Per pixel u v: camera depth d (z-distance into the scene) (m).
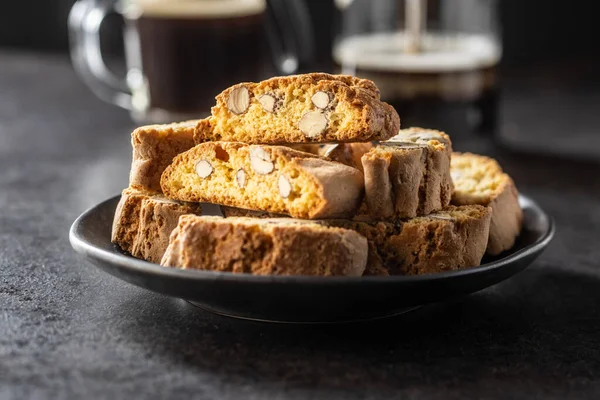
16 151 0.79
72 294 0.51
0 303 0.50
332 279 0.44
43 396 0.42
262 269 0.45
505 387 0.43
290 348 0.45
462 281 0.45
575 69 1.13
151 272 0.44
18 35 1.21
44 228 0.61
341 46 0.76
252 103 0.50
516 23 1.14
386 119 0.49
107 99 0.99
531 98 1.00
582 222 0.64
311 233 0.45
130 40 0.84
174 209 0.50
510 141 0.83
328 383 0.43
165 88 0.78
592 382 0.44
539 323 0.49
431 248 0.48
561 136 0.85
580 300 0.52
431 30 0.75
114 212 0.53
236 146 0.48
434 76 0.72
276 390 0.42
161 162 0.52
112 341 0.46
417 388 0.43
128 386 0.43
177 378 0.43
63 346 0.46
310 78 0.49
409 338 0.47
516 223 0.54
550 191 0.71
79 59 1.00
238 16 0.77
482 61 0.74
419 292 0.44
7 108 0.95
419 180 0.49
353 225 0.48
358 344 0.46
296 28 0.96
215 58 0.77
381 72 0.72
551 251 0.59
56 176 0.73
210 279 0.44
